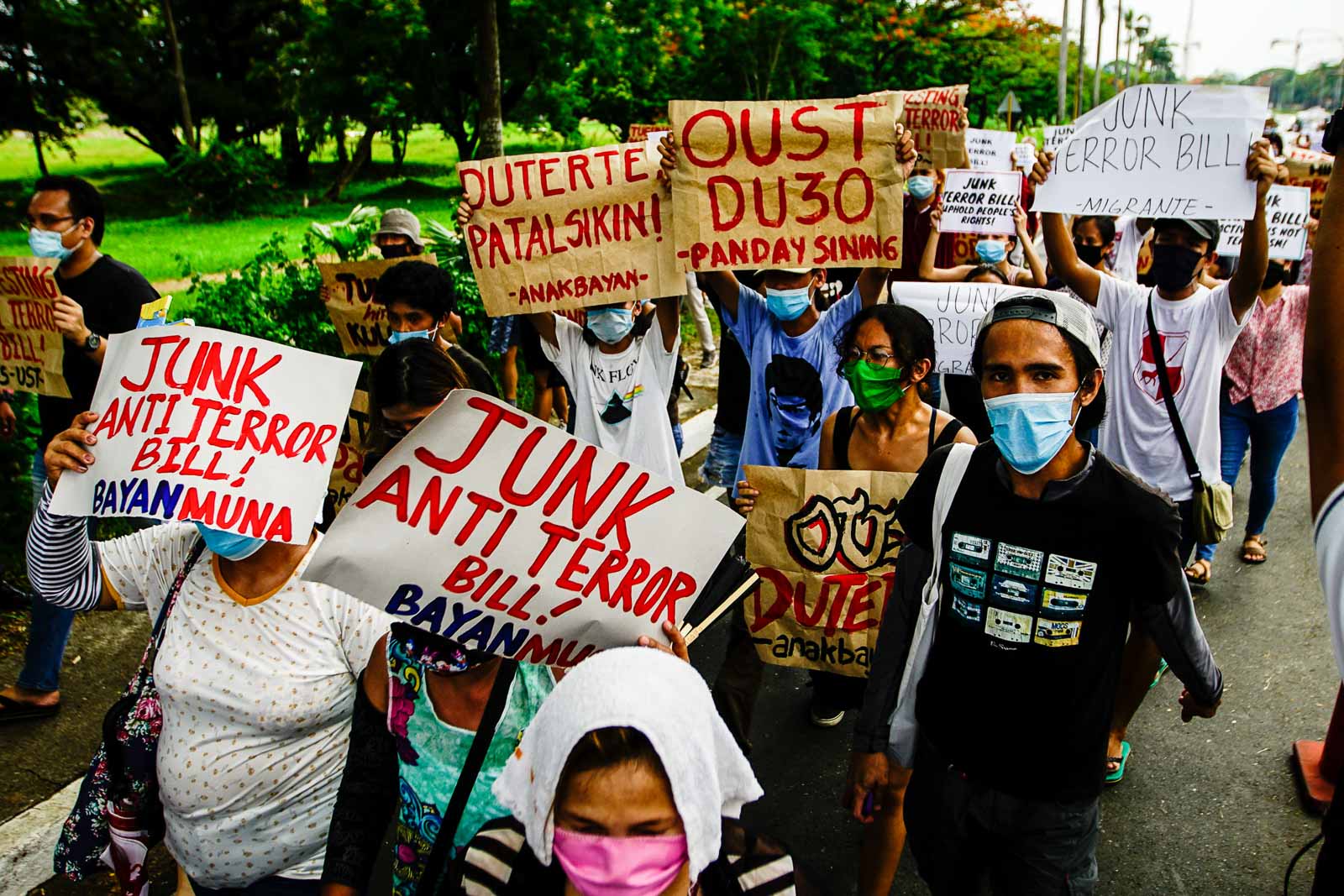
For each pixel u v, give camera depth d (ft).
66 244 12.49
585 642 6.40
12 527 16.31
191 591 7.35
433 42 74.08
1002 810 7.57
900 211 11.66
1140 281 19.08
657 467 14.51
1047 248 13.20
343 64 80.38
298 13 99.86
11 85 93.40
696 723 4.37
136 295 13.08
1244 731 13.53
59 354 12.11
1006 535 7.33
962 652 7.63
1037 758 7.36
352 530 6.08
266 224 81.56
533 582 6.25
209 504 6.66
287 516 6.69
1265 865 11.10
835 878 10.97
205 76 104.22
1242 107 11.82
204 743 7.16
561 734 4.29
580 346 14.44
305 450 6.78
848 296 13.05
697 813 4.28
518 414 6.06
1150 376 12.67
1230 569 18.70
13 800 11.62
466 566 6.18
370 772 6.64
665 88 91.61
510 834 4.96
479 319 26.66
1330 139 3.85
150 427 6.82
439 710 6.28
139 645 15.02
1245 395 16.92
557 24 71.46
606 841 4.26
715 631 16.65
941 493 7.73
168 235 73.31
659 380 14.43
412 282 13.75
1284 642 15.93
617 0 79.82
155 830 7.79
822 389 13.08
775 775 12.77
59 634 13.00
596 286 12.94
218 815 7.24
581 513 6.26
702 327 32.01
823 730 13.74
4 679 13.91
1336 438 3.66
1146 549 6.99
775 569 10.12
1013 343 7.04
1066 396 6.98
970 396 16.02
